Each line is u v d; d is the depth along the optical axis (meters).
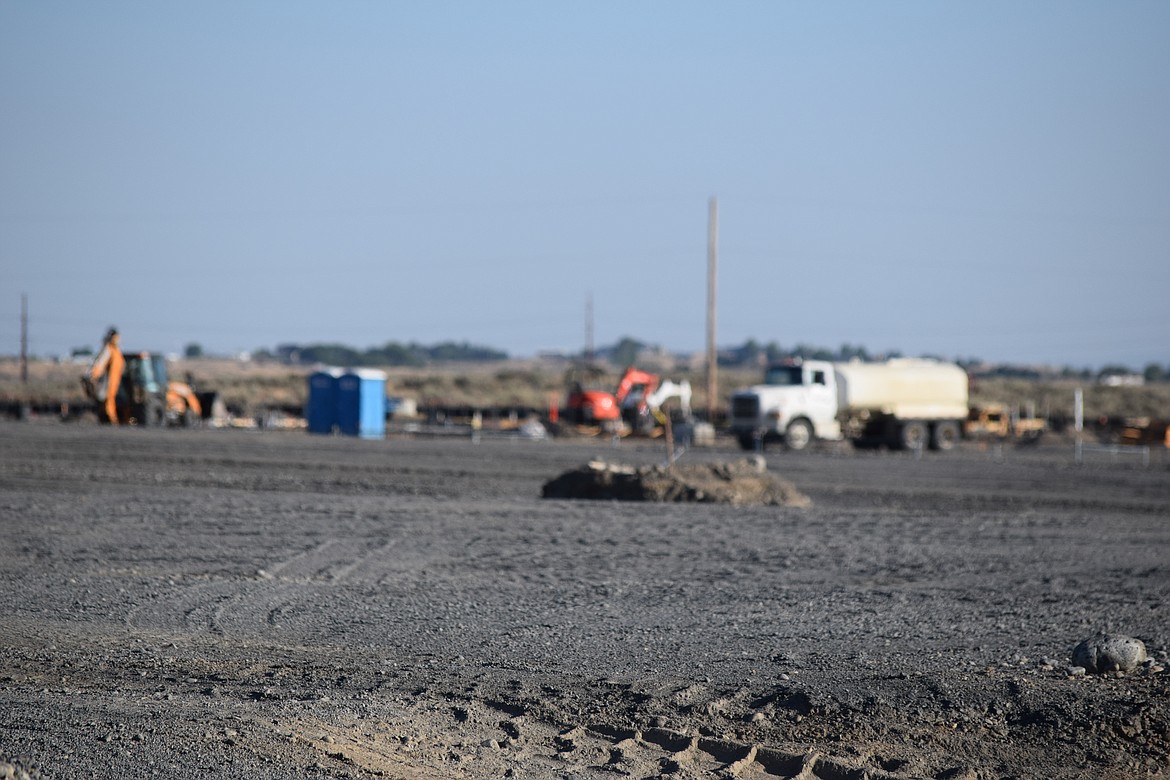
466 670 25.31
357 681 24.00
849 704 22.53
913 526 55.56
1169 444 160.38
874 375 138.88
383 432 154.38
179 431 136.88
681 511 60.03
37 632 28.34
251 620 30.61
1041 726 21.12
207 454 96.94
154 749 18.45
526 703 22.48
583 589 36.44
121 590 34.47
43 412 187.62
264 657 26.22
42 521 49.38
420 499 63.25
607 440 151.00
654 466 71.31
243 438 125.00
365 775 17.70
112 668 24.67
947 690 23.31
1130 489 85.94
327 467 86.94
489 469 89.88
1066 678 24.39
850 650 27.94
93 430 132.38
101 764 17.66
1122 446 161.25
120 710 20.83
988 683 23.86
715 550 45.75
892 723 21.38
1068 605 34.62
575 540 47.69
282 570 38.81
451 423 187.25
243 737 19.17
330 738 19.45
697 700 22.94
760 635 29.69
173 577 37.00
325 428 153.38
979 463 115.19
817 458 116.00
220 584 35.94
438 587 36.34
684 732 20.66
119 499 58.50
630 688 23.86
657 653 27.41
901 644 28.69
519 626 30.45
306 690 23.00
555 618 31.64
